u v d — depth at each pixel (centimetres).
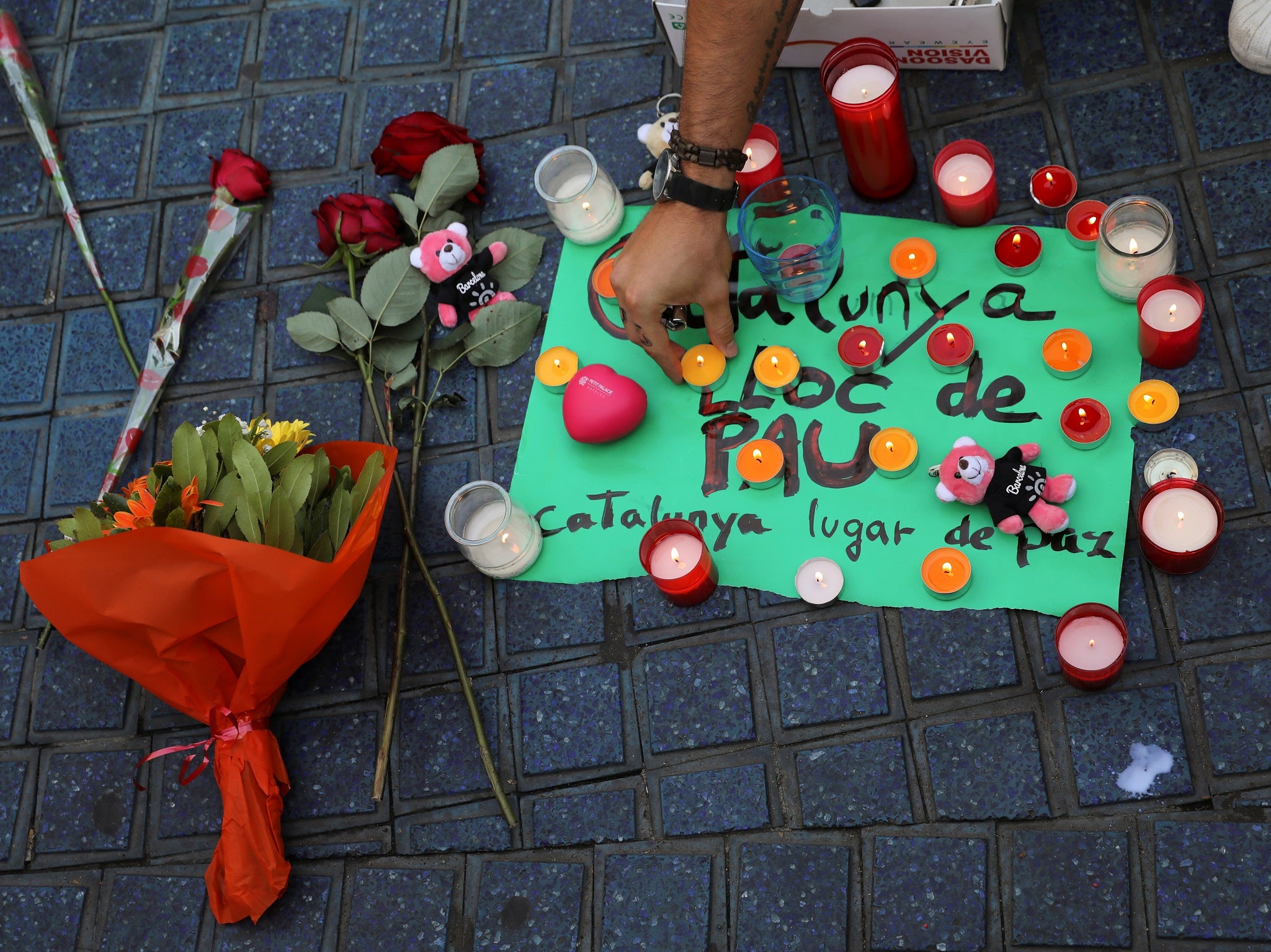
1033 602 149
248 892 153
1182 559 141
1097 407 150
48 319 195
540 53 194
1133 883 138
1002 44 169
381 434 174
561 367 171
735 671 156
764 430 164
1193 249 160
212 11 209
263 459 152
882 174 168
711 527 162
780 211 166
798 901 146
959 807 145
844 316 167
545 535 166
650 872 151
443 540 169
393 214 179
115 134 205
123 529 145
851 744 151
